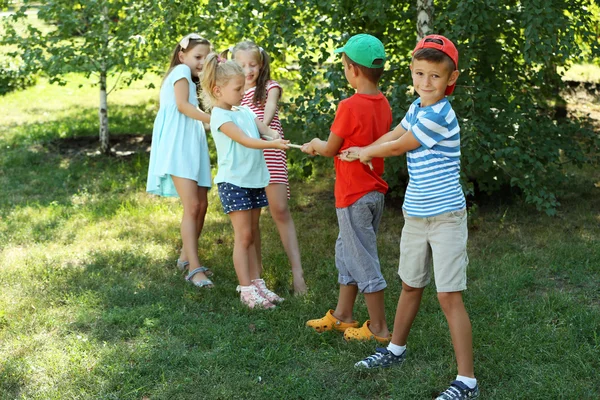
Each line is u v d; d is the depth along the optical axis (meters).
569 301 3.96
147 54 7.68
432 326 3.69
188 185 4.51
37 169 7.48
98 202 6.32
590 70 12.04
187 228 4.54
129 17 7.13
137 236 5.43
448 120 2.95
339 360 3.37
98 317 3.85
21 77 13.09
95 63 7.71
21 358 3.38
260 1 5.88
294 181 7.02
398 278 4.49
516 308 3.94
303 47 5.48
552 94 6.52
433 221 3.00
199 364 3.33
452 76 2.96
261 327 3.77
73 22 7.44
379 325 3.60
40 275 4.51
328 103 5.68
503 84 5.86
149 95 12.63
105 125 8.14
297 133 8.18
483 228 5.44
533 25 5.07
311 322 3.77
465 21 5.18
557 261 4.66
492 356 3.34
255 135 4.11
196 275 4.47
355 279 3.56
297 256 4.41
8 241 5.29
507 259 4.72
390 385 3.13
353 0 5.62
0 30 13.59
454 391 2.96
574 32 5.36
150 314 3.89
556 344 3.44
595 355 3.30
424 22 5.43
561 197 6.11
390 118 3.60
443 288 2.99
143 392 3.10
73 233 5.47
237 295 4.26
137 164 7.58
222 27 7.04
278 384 3.17
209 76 3.97
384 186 3.59
